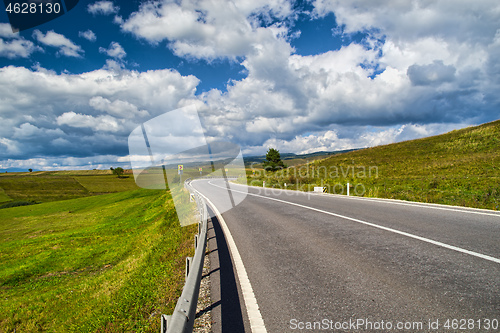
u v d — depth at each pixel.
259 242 6.93
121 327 3.99
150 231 15.08
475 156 33.69
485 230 6.36
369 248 5.60
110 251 14.98
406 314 3.09
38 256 16.00
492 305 3.13
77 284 10.44
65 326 5.79
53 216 38.91
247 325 3.13
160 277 5.51
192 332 2.85
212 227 9.55
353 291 3.76
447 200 12.09
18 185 92.81
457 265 4.34
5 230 31.67
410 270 4.30
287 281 4.29
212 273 5.02
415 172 29.06
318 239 6.68
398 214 9.15
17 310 8.39
